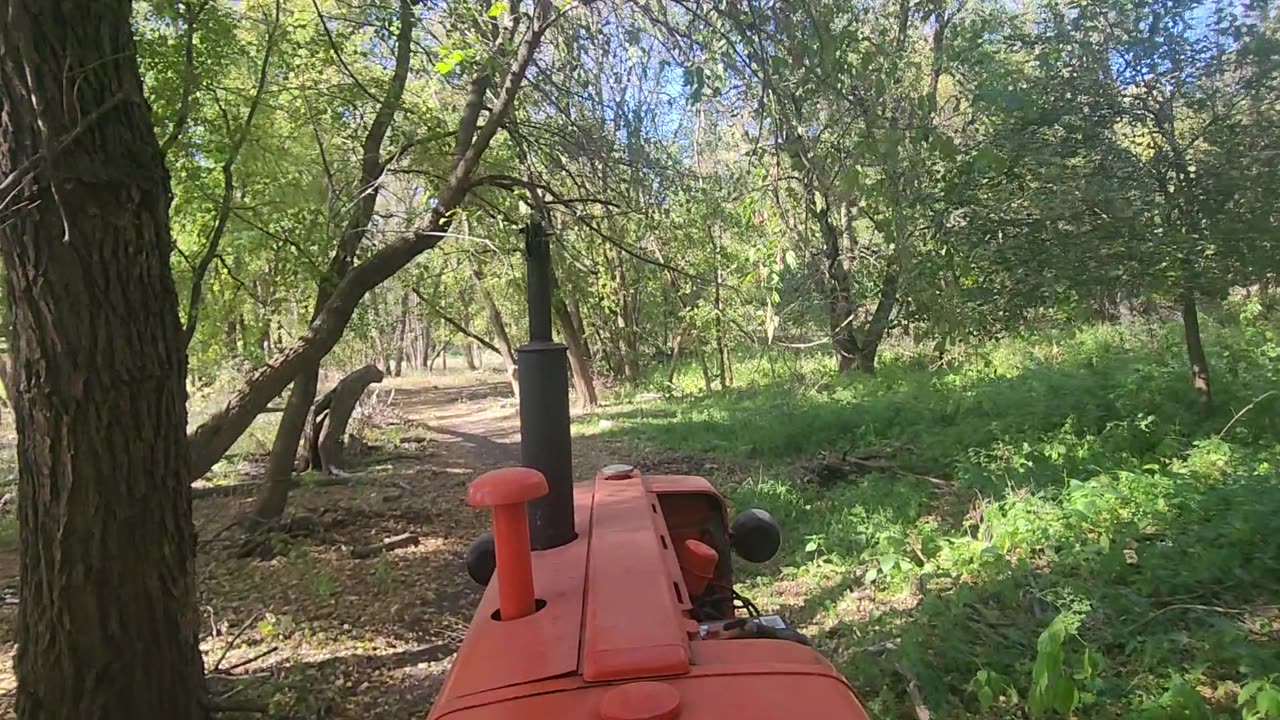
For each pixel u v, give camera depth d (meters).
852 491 9.74
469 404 31.73
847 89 4.53
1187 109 9.66
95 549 4.23
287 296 12.48
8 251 4.17
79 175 4.13
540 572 2.77
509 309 25.92
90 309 4.20
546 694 1.90
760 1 4.65
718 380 25.53
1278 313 15.97
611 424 19.25
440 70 7.59
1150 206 9.37
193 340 12.27
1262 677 4.13
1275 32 9.47
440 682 5.98
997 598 5.70
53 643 4.22
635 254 8.88
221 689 5.70
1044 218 9.05
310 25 10.60
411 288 16.45
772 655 2.05
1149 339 15.27
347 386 15.17
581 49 7.86
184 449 4.63
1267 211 9.03
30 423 4.23
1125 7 9.35
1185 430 9.31
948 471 10.06
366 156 10.80
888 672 4.86
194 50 8.56
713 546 4.80
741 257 8.04
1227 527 6.00
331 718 5.48
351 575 8.75
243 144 9.42
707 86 5.27
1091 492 7.12
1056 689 3.55
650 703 1.76
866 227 9.24
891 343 19.06
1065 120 9.39
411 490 13.34
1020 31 10.63
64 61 4.12
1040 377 13.41
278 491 10.72
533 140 9.62
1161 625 4.98
